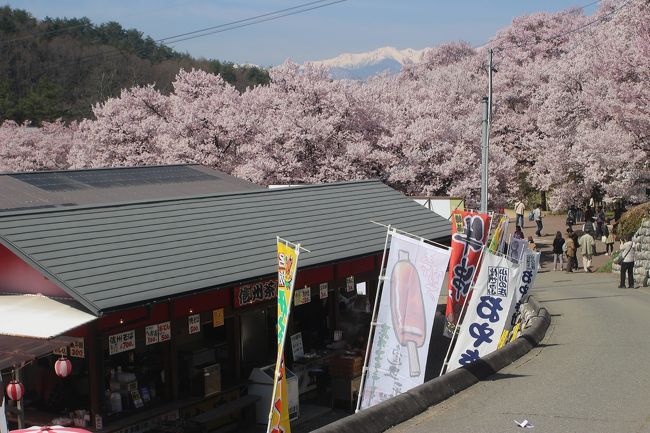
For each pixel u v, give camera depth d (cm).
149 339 1065
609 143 3372
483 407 902
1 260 1096
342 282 1462
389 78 5853
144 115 3662
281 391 737
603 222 3641
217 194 1473
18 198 1486
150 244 1137
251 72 11219
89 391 1039
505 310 1104
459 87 5081
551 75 4478
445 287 2466
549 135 4431
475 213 1119
